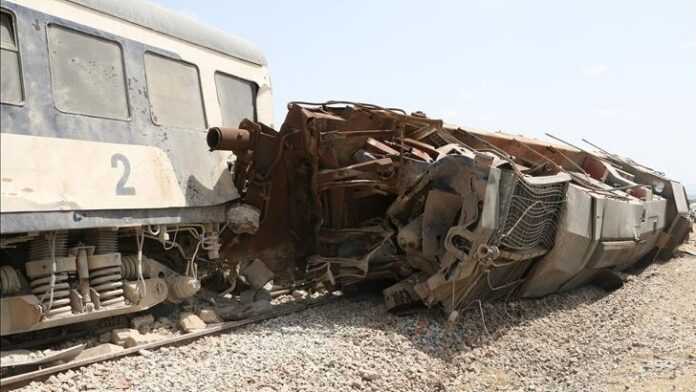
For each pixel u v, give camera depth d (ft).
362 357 20.63
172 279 23.99
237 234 27.22
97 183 20.20
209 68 27.43
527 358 24.14
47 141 19.01
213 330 22.49
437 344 23.31
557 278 31.42
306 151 27.37
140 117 22.80
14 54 18.80
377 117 27.96
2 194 17.34
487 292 27.76
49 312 19.07
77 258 20.18
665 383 19.53
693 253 50.19
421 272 26.86
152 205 22.18
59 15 20.39
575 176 36.58
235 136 25.26
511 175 24.54
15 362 17.24
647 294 36.19
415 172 25.99
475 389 20.48
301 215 29.04
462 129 31.48
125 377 17.67
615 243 34.32
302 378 18.34
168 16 25.84
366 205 29.30
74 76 20.57
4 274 19.02
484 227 23.63
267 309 25.55
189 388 17.08
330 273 27.68
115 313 21.20
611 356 24.57
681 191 47.67
